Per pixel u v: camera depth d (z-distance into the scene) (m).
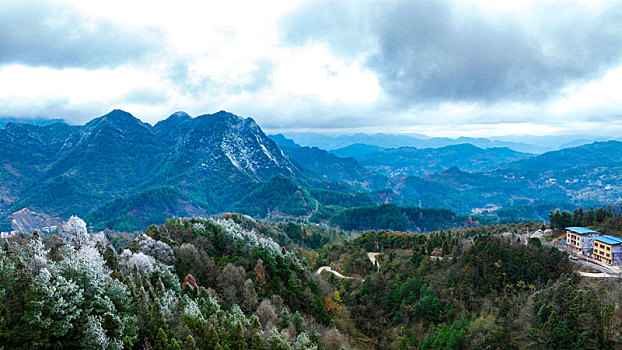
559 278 140.12
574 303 110.69
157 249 145.62
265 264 162.88
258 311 127.19
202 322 97.75
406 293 170.88
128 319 88.19
